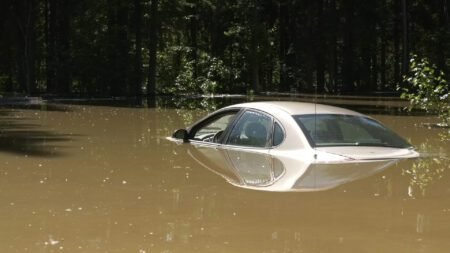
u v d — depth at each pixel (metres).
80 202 3.78
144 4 34.19
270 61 42.66
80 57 33.34
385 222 3.15
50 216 3.43
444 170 4.63
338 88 42.09
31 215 3.46
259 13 40.19
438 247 2.75
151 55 33.25
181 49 38.59
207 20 42.91
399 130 9.62
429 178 4.29
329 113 5.65
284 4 42.06
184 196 3.86
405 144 5.72
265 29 39.25
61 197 3.95
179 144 6.80
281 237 2.92
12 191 4.17
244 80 39.53
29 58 33.06
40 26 39.19
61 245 2.88
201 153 5.88
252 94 34.19
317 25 41.19
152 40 33.41
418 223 3.14
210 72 38.44
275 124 5.62
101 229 3.14
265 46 39.22
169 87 36.16
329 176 4.30
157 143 6.98
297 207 3.47
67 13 34.53
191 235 2.99
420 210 3.40
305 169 4.55
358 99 25.94
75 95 29.97
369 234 2.95
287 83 43.38
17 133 8.73
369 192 3.82
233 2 39.78
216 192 3.93
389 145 5.56
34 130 9.25
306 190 3.89
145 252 2.75
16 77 40.50
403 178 4.28
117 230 3.11
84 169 5.07
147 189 4.12
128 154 5.98
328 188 3.93
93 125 10.34
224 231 3.04
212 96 30.64
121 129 9.38
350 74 41.59
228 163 5.11
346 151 5.16
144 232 3.06
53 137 8.00
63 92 33.31
